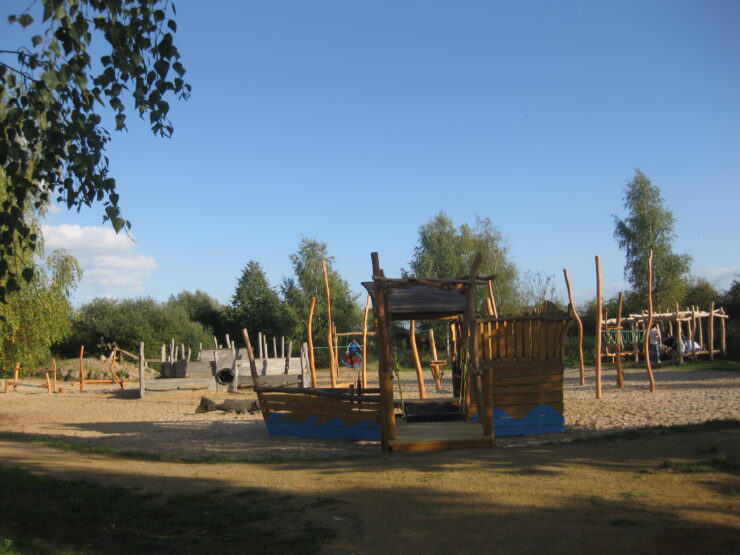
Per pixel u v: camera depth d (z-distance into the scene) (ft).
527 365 40.42
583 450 28.73
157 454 35.45
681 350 108.47
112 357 115.44
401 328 145.79
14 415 63.93
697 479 21.77
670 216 165.48
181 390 89.97
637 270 166.40
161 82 21.61
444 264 159.63
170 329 163.32
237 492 24.34
